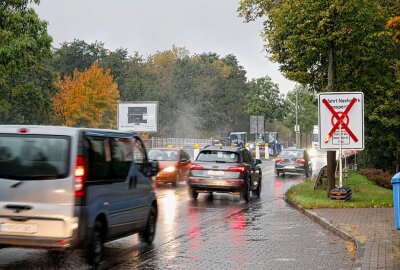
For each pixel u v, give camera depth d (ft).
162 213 80.18
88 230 41.96
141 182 52.16
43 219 41.22
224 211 83.71
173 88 490.08
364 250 48.65
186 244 54.90
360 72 100.48
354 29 90.58
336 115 89.66
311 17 90.12
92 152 43.27
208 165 97.30
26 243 41.24
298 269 43.60
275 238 58.95
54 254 48.47
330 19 90.38
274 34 98.78
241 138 341.41
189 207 88.17
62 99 317.83
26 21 121.60
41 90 264.93
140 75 490.90
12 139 42.45
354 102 89.30
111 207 45.60
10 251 49.75
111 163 46.21
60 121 297.94
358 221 67.31
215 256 48.80
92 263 43.57
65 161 41.57
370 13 89.92
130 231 50.19
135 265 44.70
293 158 166.20
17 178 41.78
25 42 116.78
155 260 46.78
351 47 93.66
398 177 47.26
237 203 95.66
